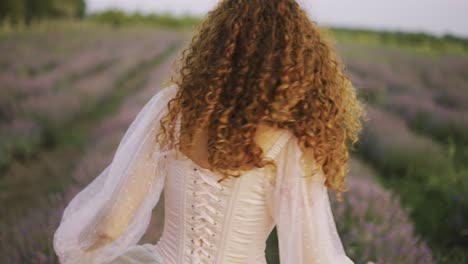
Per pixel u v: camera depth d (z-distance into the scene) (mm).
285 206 1311
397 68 17406
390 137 7121
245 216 1351
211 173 1347
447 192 5418
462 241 4250
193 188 1373
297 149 1290
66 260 1560
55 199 3877
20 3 33688
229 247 1369
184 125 1352
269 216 1396
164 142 1393
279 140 1286
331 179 1356
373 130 7547
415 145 6730
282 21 1328
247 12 1342
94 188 1625
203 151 1342
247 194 1330
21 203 4797
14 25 32250
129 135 1539
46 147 7336
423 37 38719
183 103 1368
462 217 4574
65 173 5738
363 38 39625
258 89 1267
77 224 1557
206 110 1296
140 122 1479
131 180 1434
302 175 1299
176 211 1427
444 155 6809
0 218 4273
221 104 1299
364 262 3076
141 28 45562
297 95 1269
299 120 1284
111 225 1449
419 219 4879
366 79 12961
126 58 18281
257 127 1280
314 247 1321
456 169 6387
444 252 3816
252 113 1268
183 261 1409
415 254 3258
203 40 1397
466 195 4914
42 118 7621
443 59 21422
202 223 1375
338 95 1387
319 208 1328
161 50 23531
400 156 6566
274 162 1295
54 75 11812
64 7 42000
